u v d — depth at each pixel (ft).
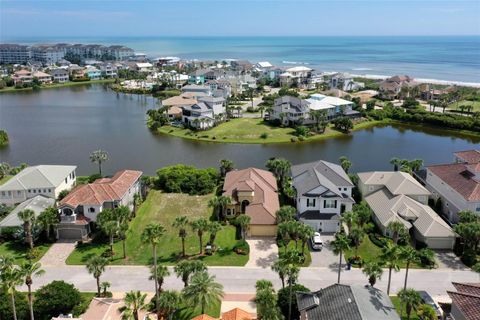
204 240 224.74
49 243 222.07
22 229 224.12
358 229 203.62
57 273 193.88
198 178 296.10
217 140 444.14
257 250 214.90
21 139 453.99
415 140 459.73
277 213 224.94
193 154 398.42
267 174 294.87
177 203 273.95
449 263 202.39
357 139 460.55
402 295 149.79
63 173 281.95
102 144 434.71
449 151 416.46
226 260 204.85
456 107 587.68
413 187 254.88
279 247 217.97
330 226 234.79
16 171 321.73
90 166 364.38
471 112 550.77
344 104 536.42
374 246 217.56
